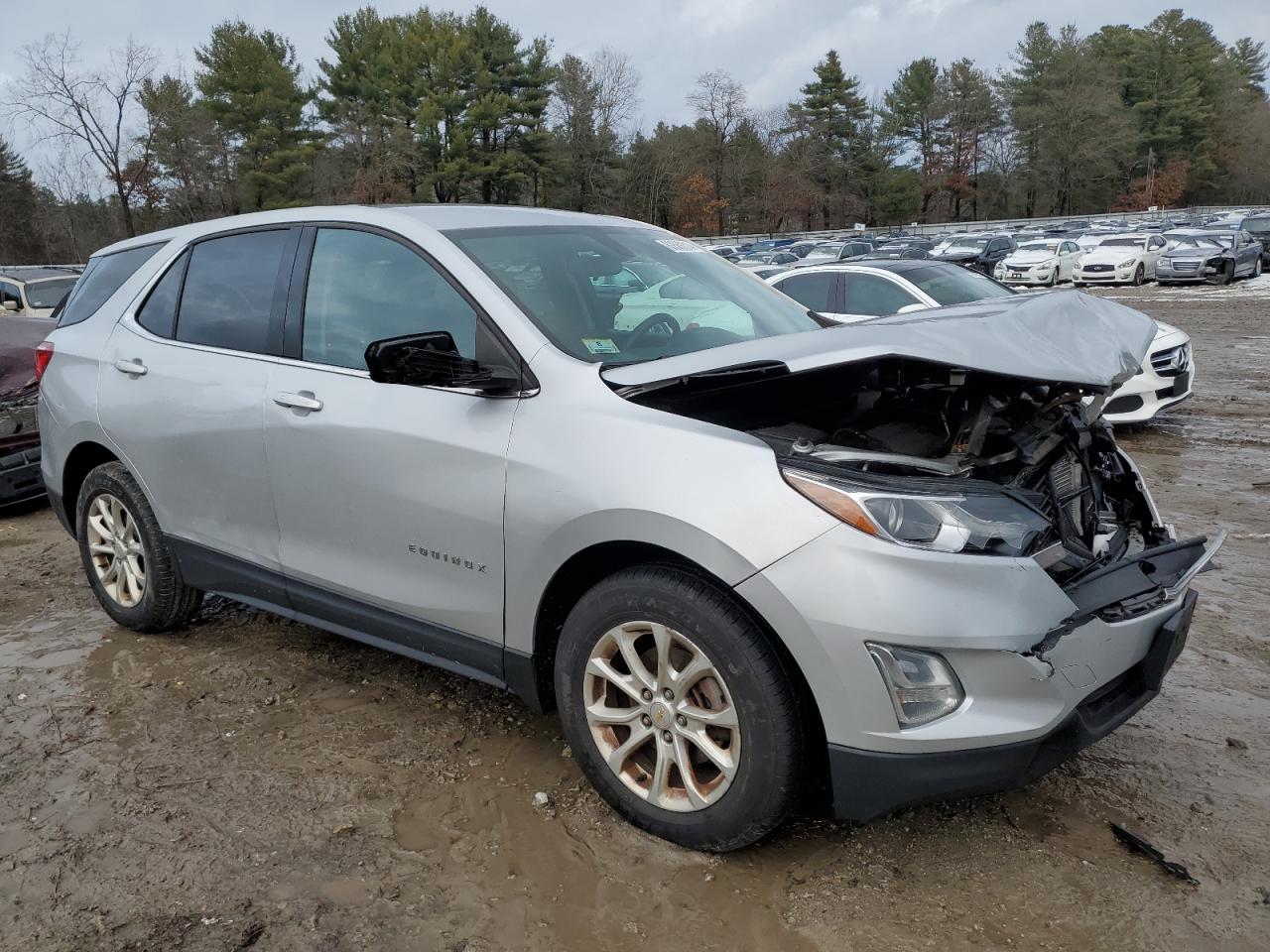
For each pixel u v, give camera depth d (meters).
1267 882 2.64
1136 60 102.56
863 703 2.44
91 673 4.09
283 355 3.64
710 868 2.73
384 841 2.88
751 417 3.27
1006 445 3.06
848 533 2.42
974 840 2.85
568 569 2.91
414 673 4.03
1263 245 30.12
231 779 3.22
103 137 48.38
